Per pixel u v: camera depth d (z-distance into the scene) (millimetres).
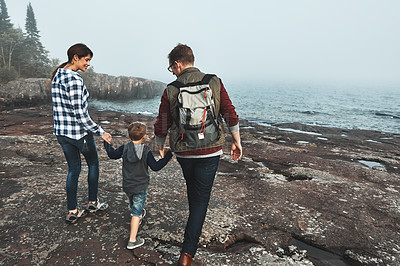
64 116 2311
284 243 2572
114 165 4969
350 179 4957
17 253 2125
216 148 1917
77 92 2213
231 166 5504
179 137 1887
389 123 18109
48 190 3445
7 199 3125
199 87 1830
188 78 1896
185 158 1922
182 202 3342
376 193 4086
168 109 1936
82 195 3311
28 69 52531
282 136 11219
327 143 10125
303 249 2518
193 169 1971
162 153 2215
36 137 7496
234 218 2996
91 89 35375
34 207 2938
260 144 8211
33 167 4633
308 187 4246
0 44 51062
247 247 2451
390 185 4695
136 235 2387
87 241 2328
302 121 18219
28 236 2367
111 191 3598
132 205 2297
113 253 2180
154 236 2484
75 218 2598
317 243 2598
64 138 2355
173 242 2436
